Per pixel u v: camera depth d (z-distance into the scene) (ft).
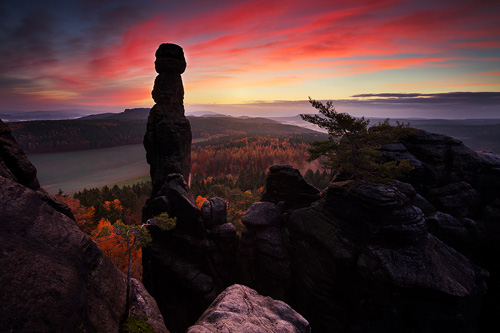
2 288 24.84
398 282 54.49
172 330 86.94
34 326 24.88
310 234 73.41
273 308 44.34
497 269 67.72
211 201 96.17
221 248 89.51
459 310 53.42
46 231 34.19
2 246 27.37
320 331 66.95
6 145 44.14
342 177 86.17
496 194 79.71
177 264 89.71
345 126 67.92
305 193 90.74
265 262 81.35
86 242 39.55
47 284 28.53
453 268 58.03
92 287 36.76
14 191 34.12
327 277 65.67
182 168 120.47
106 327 35.35
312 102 72.95
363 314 58.44
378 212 60.90
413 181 88.89
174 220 69.62
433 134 99.66
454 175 87.92
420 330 55.31
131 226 54.08
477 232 71.41
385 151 94.48
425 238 61.87
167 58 115.96
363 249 61.05
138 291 55.16
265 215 88.94
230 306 41.65
